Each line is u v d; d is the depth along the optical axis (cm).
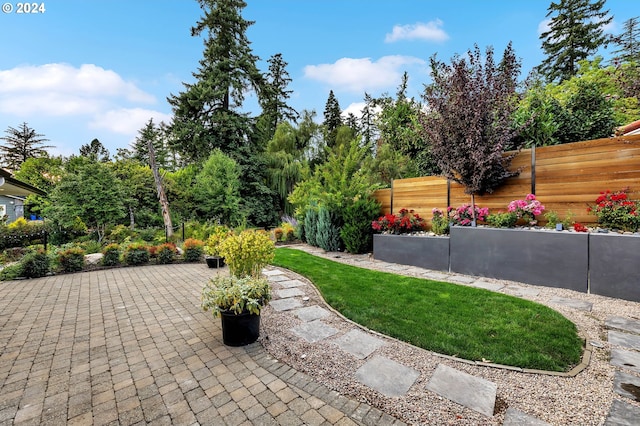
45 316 398
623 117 805
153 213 1570
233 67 1891
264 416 199
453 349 278
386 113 1378
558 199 523
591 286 437
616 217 437
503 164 580
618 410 192
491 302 400
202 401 216
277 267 677
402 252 694
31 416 201
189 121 1806
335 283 518
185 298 481
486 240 554
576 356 259
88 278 626
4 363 274
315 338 319
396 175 1161
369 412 201
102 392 228
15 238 953
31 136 3231
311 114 2133
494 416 192
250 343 309
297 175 1895
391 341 304
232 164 1670
